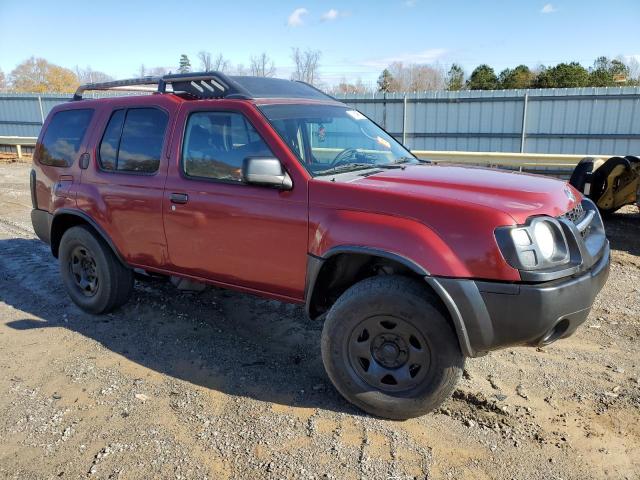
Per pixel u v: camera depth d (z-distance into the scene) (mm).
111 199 4555
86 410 3488
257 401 3566
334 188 3375
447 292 2957
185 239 4121
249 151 3766
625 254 7102
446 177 3613
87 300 5031
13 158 22031
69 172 4945
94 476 2873
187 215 4047
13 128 25469
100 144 4723
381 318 3225
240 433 3221
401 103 17906
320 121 4152
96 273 4926
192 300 5355
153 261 4434
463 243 2965
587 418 3320
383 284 3201
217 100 3979
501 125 16734
